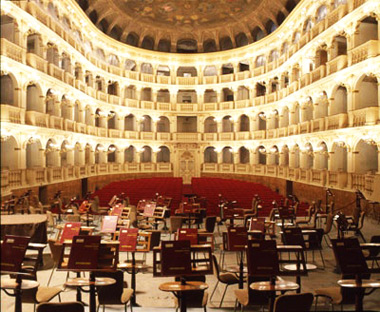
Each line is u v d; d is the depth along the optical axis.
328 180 29.08
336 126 29.83
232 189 36.47
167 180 44.75
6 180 23.78
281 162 45.28
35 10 29.78
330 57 31.45
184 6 47.06
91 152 45.16
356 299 8.32
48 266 14.40
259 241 8.34
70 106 38.31
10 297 10.95
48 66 32.28
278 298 7.12
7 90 29.78
